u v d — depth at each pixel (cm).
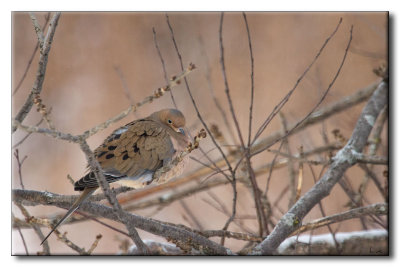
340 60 1677
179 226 741
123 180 724
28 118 1784
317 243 840
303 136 1327
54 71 1852
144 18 1923
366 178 912
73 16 1903
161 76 1872
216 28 1903
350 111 1334
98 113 1825
